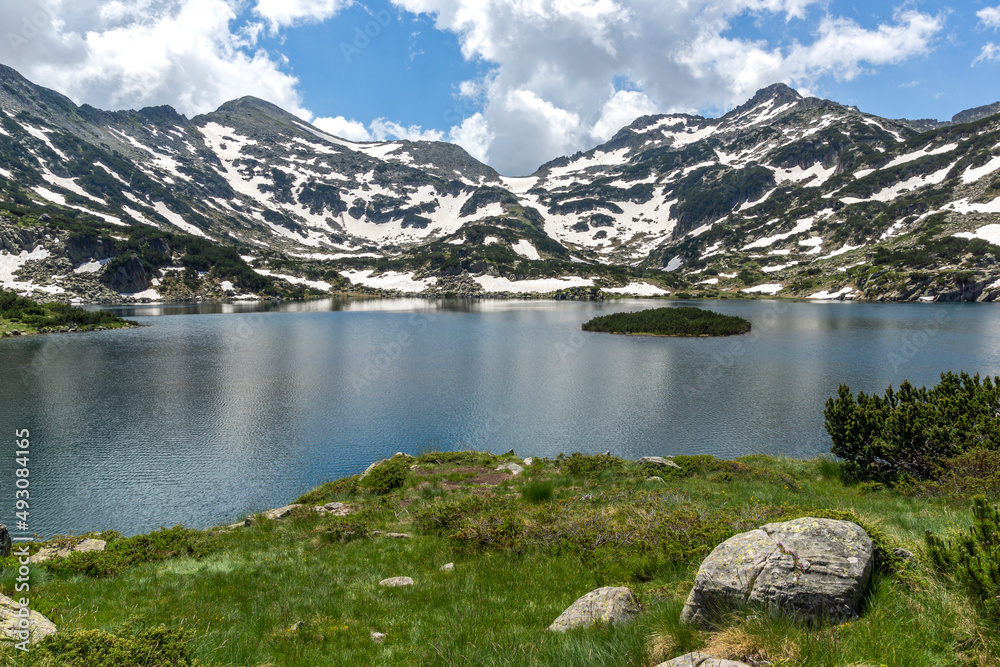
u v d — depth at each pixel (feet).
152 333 331.77
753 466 77.77
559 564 40.40
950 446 60.39
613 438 117.70
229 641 28.09
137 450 111.34
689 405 143.84
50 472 99.30
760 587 21.66
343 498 72.84
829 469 72.54
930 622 19.80
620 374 189.47
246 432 124.06
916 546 27.25
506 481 75.00
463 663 24.32
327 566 44.27
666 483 68.85
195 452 110.42
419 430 125.70
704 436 117.50
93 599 35.83
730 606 21.90
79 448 112.57
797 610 20.93
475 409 143.64
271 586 39.24
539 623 29.22
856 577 21.25
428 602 34.86
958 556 22.67
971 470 54.49
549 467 81.56
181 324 393.91
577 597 33.47
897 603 21.29
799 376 177.47
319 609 34.22
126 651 20.99
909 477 60.34
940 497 53.36
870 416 68.13
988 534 21.89
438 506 59.41
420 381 180.96
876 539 25.86
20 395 158.81
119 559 47.09
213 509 84.69
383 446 114.83
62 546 52.60
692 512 43.39
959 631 19.04
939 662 17.81
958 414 63.62
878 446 65.72
